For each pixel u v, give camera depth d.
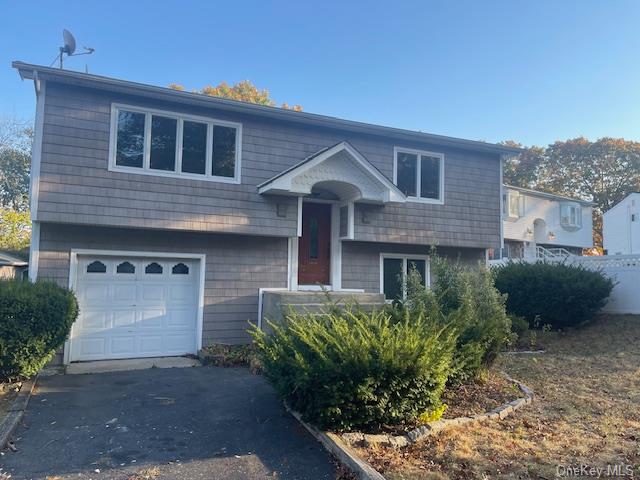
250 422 6.10
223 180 10.75
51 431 5.77
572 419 6.05
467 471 4.39
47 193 9.12
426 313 7.22
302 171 10.85
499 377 8.11
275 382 5.89
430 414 5.62
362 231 12.31
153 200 10.02
